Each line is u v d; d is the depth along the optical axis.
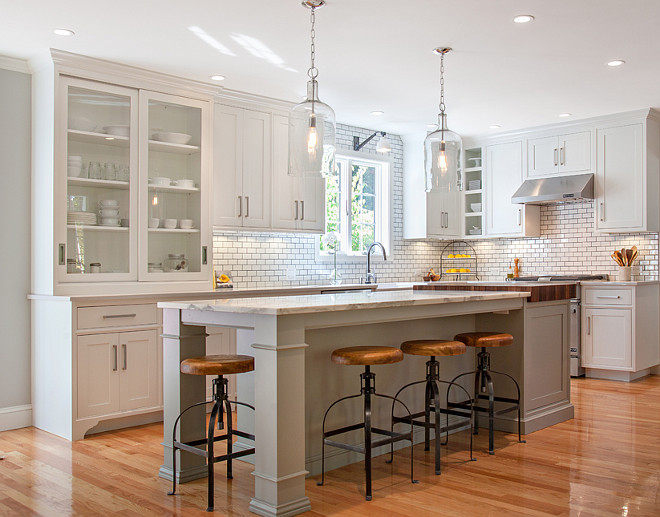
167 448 3.35
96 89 4.61
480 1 3.67
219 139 5.44
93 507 2.92
